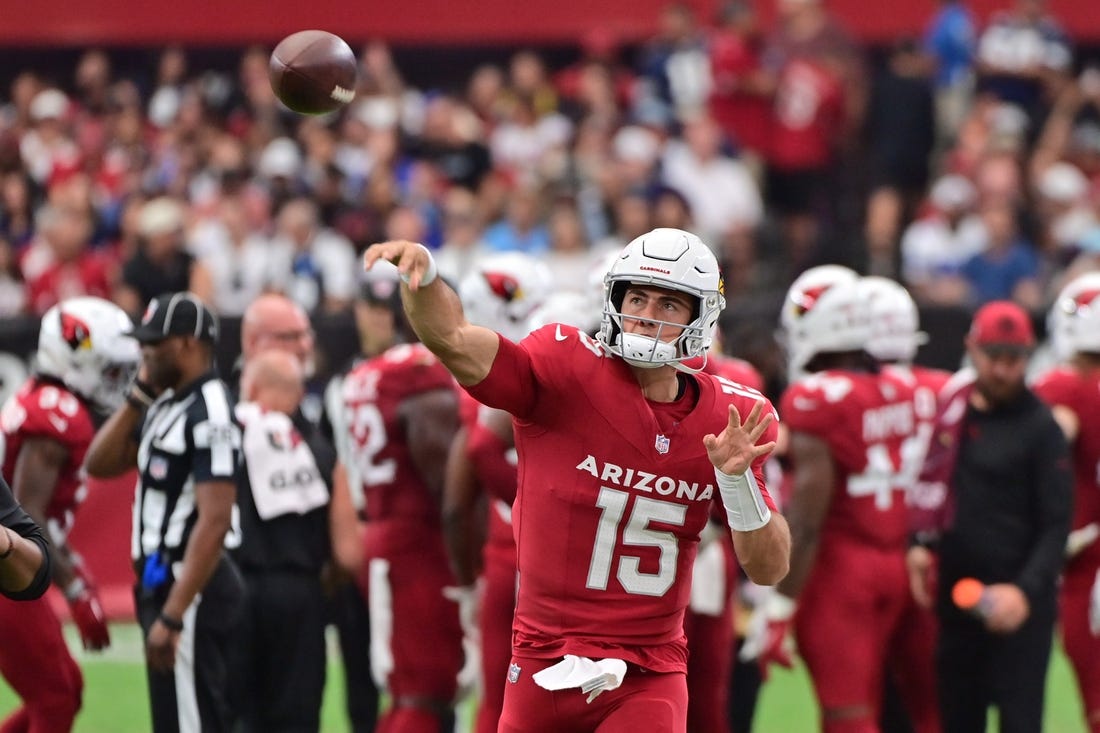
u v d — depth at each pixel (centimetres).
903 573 2539
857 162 6034
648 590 1792
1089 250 5181
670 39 6259
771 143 5969
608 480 1770
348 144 6050
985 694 2625
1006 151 5934
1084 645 2675
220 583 2297
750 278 5381
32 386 2511
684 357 1783
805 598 2527
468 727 3253
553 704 1800
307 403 4094
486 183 5681
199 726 2255
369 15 6794
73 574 2503
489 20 6769
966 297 5347
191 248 5300
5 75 6988
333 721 3353
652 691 1797
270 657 2461
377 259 1683
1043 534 2531
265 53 6806
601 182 5538
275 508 2448
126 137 6262
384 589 2694
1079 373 2709
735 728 2933
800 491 2477
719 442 1702
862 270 5478
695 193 5738
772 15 6700
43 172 6209
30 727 2439
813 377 2530
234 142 6075
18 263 5734
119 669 3728
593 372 1777
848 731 2483
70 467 2502
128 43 6838
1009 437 2561
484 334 1741
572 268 5038
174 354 2266
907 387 2572
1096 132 6388
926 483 2623
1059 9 6788
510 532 2525
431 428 2658
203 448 2231
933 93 5969
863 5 6744
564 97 6247
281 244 5269
